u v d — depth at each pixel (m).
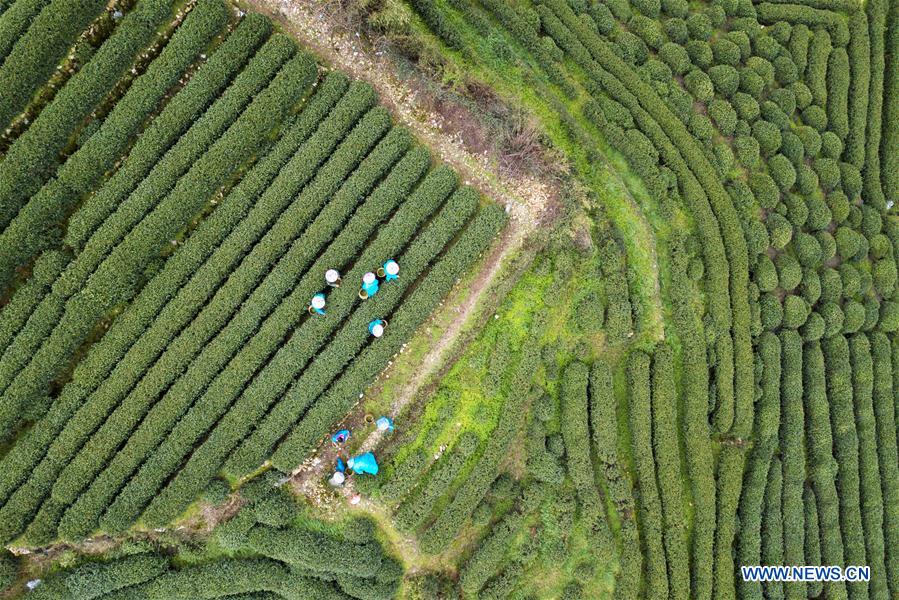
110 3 22.78
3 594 22.81
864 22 37.81
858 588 33.69
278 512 23.77
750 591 31.42
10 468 22.52
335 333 24.36
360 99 24.33
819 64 36.66
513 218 25.67
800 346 33.38
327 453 24.33
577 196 26.89
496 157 25.64
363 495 24.70
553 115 29.08
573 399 27.78
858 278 34.34
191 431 23.17
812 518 33.56
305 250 23.61
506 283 25.30
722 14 35.41
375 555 24.72
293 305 23.53
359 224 23.98
